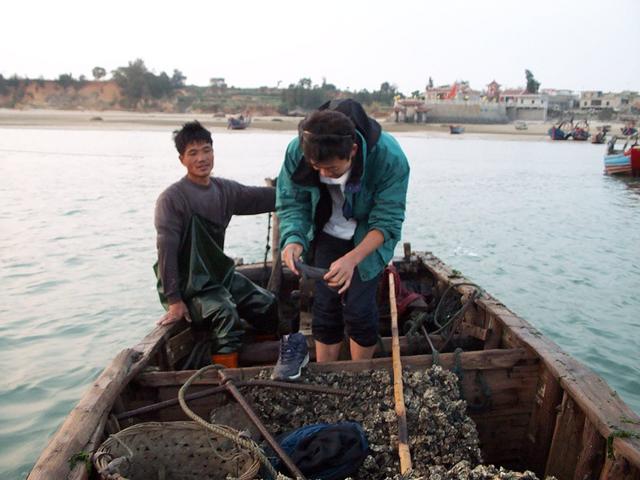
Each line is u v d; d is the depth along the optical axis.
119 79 110.19
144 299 7.16
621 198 18.27
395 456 2.49
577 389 2.64
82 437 2.29
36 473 2.06
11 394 4.86
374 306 3.27
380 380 2.89
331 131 2.32
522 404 3.15
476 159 34.62
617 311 7.24
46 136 44.94
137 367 2.92
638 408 4.94
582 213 15.08
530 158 36.34
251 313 3.94
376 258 3.06
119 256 9.18
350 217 3.07
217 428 2.28
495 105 93.31
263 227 11.54
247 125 68.62
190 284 3.65
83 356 5.59
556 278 8.70
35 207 13.48
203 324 3.66
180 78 123.06
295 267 2.76
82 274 8.19
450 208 15.41
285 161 2.99
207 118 89.50
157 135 49.16
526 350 3.14
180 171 21.92
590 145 53.56
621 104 121.88
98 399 2.55
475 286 4.43
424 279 5.60
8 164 23.08
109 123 69.44
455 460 2.45
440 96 102.88
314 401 2.83
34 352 5.67
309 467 2.38
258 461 2.15
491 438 3.18
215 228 3.84
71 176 19.66
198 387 2.95
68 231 10.95
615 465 2.25
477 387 3.09
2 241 10.08
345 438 2.49
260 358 3.64
